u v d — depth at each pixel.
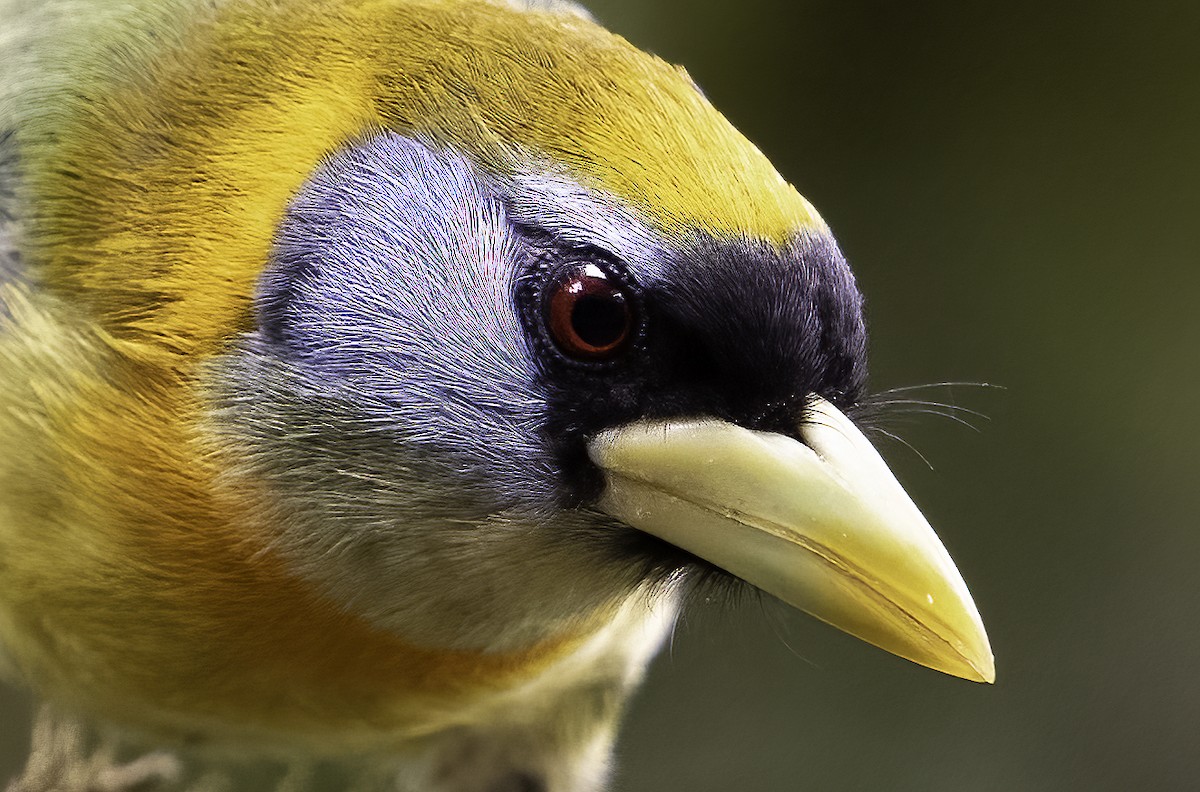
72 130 0.75
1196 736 0.96
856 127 1.06
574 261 0.74
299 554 0.75
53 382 0.75
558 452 0.75
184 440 0.75
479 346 0.75
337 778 0.79
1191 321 1.02
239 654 0.75
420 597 0.75
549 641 0.76
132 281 0.75
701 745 0.97
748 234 0.75
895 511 0.75
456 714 0.77
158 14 0.75
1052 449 1.02
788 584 0.75
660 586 0.76
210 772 0.80
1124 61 1.04
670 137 0.74
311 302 0.75
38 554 0.75
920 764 0.97
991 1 1.04
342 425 0.75
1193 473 1.00
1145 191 1.03
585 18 0.75
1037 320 1.03
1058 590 1.00
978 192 1.05
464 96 0.74
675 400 0.75
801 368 0.75
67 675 0.76
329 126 0.75
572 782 0.78
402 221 0.75
